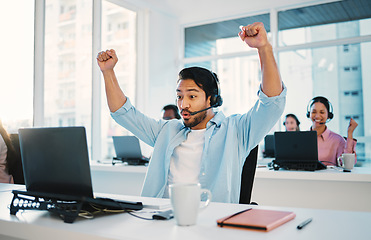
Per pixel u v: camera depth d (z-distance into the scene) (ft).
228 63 19.21
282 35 16.85
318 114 10.84
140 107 17.56
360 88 15.43
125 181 11.00
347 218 2.97
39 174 3.54
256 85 18.85
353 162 8.79
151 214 3.29
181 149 4.92
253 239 2.40
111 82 4.86
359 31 15.46
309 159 8.74
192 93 4.77
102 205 3.23
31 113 12.32
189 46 19.38
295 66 16.55
